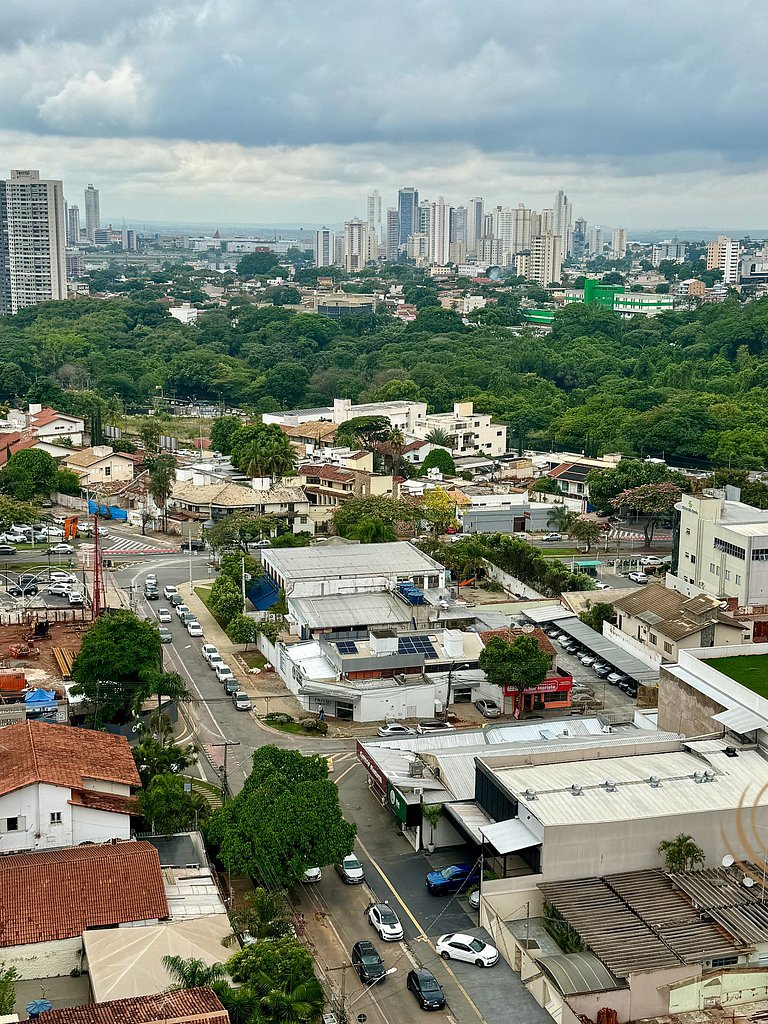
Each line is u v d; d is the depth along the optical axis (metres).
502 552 178.75
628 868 86.56
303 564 153.12
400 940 83.12
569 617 157.38
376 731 122.94
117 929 75.25
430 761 103.94
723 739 102.06
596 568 191.62
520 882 84.44
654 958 76.38
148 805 90.94
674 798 89.56
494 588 175.50
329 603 142.88
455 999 76.81
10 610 148.62
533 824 86.50
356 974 79.00
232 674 136.62
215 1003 66.38
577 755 98.75
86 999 72.25
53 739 95.19
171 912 78.94
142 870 80.19
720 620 143.25
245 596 157.88
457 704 131.25
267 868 84.62
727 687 106.75
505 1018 74.88
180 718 123.50
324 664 131.62
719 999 76.44
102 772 91.88
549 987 75.06
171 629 154.00
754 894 83.44
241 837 86.25
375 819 102.19
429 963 80.88
